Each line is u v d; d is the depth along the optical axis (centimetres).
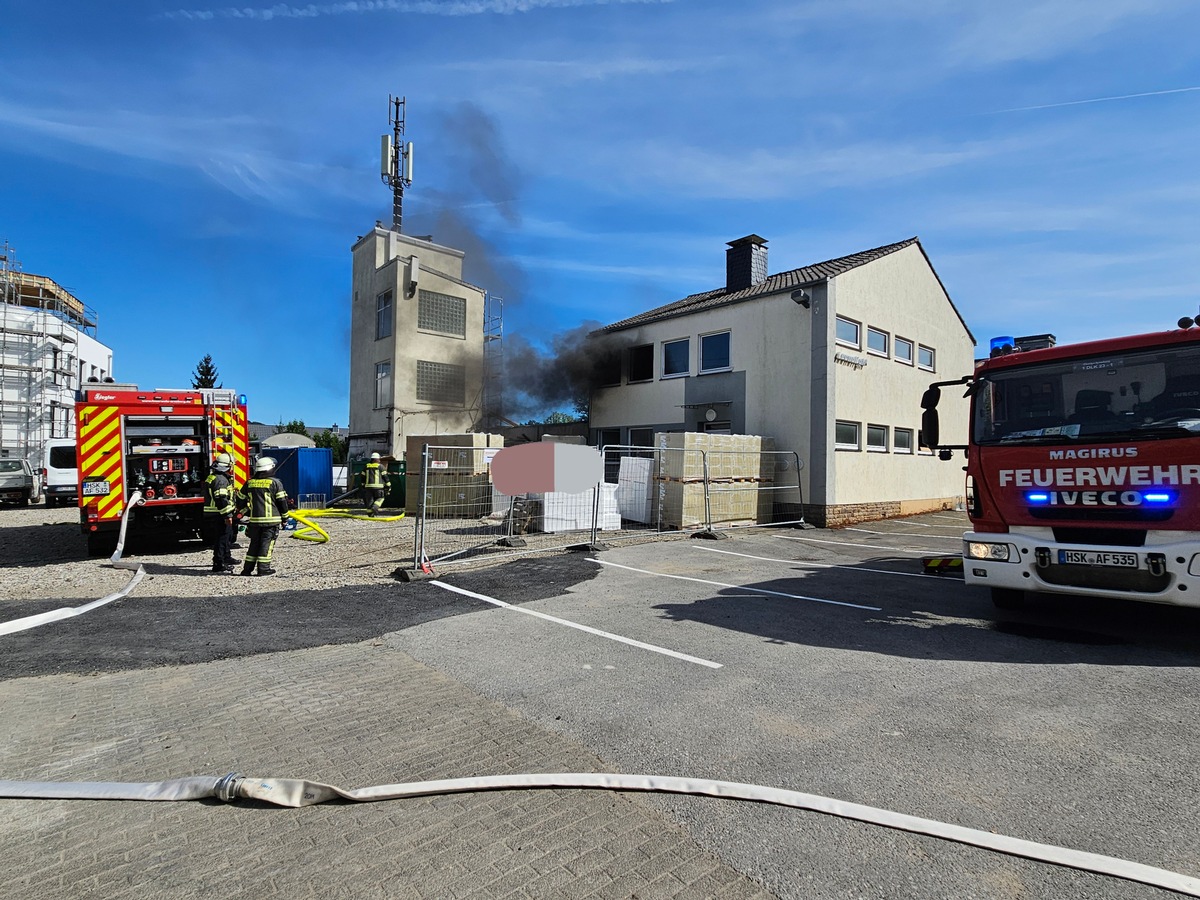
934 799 280
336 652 502
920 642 521
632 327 1883
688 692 414
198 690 420
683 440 1274
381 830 261
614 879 228
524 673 452
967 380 603
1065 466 520
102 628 566
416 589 730
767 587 746
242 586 752
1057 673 443
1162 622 577
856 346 1534
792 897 218
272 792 281
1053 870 230
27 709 388
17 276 2783
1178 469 471
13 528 1432
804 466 1434
